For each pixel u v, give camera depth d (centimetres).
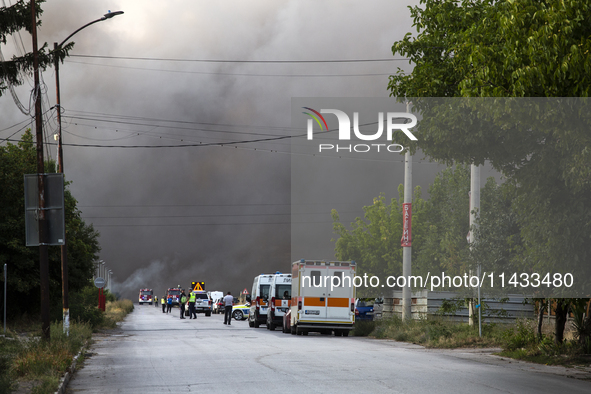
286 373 4484
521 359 5791
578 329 5822
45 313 5838
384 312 10944
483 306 7775
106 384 4056
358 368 4825
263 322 12112
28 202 5875
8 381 3497
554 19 3534
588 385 4012
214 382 4019
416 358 5775
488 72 4088
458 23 5425
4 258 10375
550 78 3669
